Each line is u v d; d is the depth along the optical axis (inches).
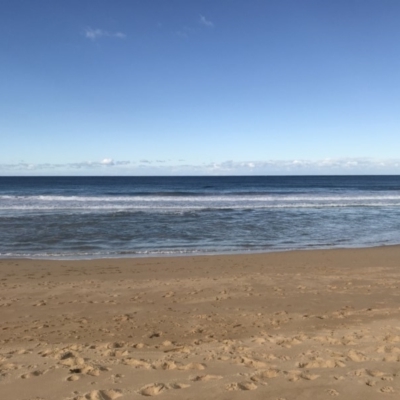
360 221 935.7
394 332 221.5
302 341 211.3
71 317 280.5
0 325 262.1
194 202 1355.8
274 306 307.3
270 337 222.8
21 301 323.3
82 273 439.8
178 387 148.1
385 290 360.2
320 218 973.8
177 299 329.7
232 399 138.0
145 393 143.5
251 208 1169.4
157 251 593.3
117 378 158.7
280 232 779.4
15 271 448.1
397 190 2327.8
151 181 4114.2
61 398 140.6
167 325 261.1
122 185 3011.8
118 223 855.1
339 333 226.7
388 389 144.1
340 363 172.2
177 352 200.4
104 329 253.0
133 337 236.8
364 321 259.1
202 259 528.1
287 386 148.0
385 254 573.3
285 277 417.4
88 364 175.9
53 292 353.7
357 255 564.1
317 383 150.4
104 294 346.3
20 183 3363.7
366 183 3570.4
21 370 169.9
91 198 1471.5
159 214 1006.4
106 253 576.7
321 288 367.9
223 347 204.7
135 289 364.5
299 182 3853.3
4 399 141.6
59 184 3149.6
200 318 276.2
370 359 177.5
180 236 722.2
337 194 1879.9
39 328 255.3
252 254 567.8
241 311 293.6
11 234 718.5
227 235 739.4
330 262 512.7
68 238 690.8
